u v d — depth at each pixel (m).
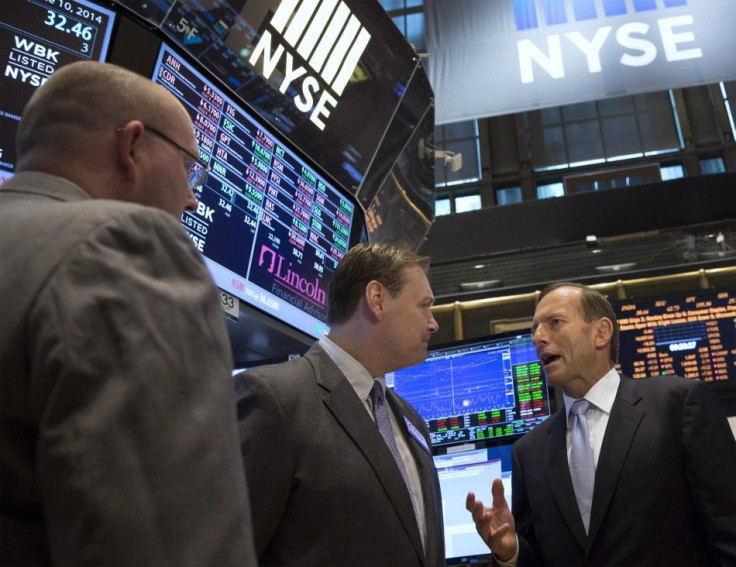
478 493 2.32
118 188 0.88
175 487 0.60
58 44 1.99
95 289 0.64
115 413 0.60
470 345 2.60
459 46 5.24
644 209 6.21
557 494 1.83
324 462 1.34
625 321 3.97
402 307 1.62
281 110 2.73
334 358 1.59
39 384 0.62
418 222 3.71
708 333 3.82
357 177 3.13
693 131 11.66
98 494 0.57
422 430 1.81
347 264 1.68
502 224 6.53
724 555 1.57
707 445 1.71
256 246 2.53
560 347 2.02
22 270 0.68
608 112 12.28
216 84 2.46
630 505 1.70
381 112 3.30
